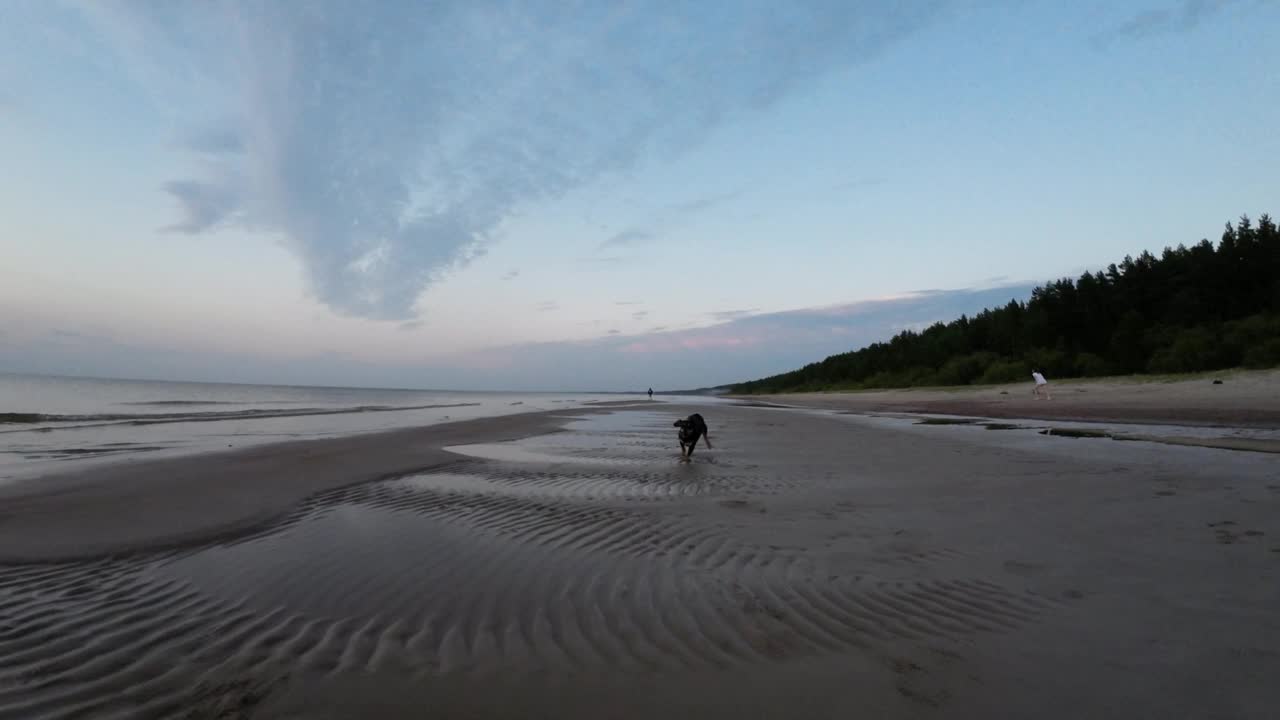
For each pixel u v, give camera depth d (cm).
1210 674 291
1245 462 917
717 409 3428
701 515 652
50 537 550
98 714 268
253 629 361
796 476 914
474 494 777
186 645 339
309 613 385
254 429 1775
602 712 268
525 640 345
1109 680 288
